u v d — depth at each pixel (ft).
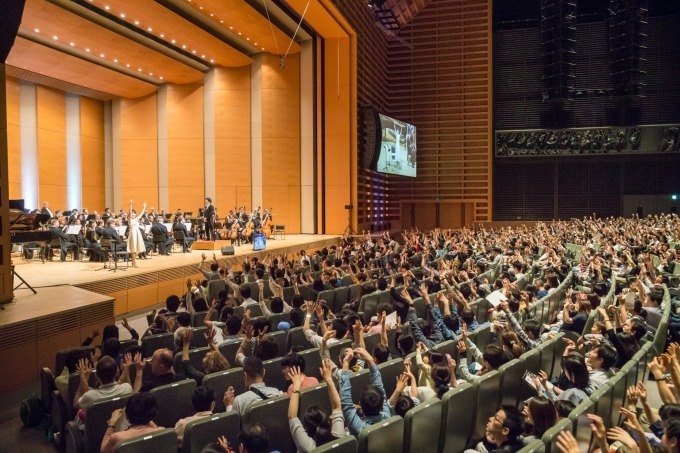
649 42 114.83
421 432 13.51
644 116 114.73
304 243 72.33
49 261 55.83
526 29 117.91
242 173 90.53
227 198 90.33
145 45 74.95
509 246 62.28
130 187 91.76
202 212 74.84
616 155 115.96
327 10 79.05
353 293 34.53
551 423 12.14
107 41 68.95
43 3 57.31
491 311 24.02
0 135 30.32
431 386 16.98
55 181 82.48
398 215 119.24
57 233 54.60
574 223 103.96
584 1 119.24
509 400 17.22
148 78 87.04
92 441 14.67
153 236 57.57
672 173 113.91
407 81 118.42
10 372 25.77
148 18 67.56
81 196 86.89
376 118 89.04
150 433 11.99
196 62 85.66
